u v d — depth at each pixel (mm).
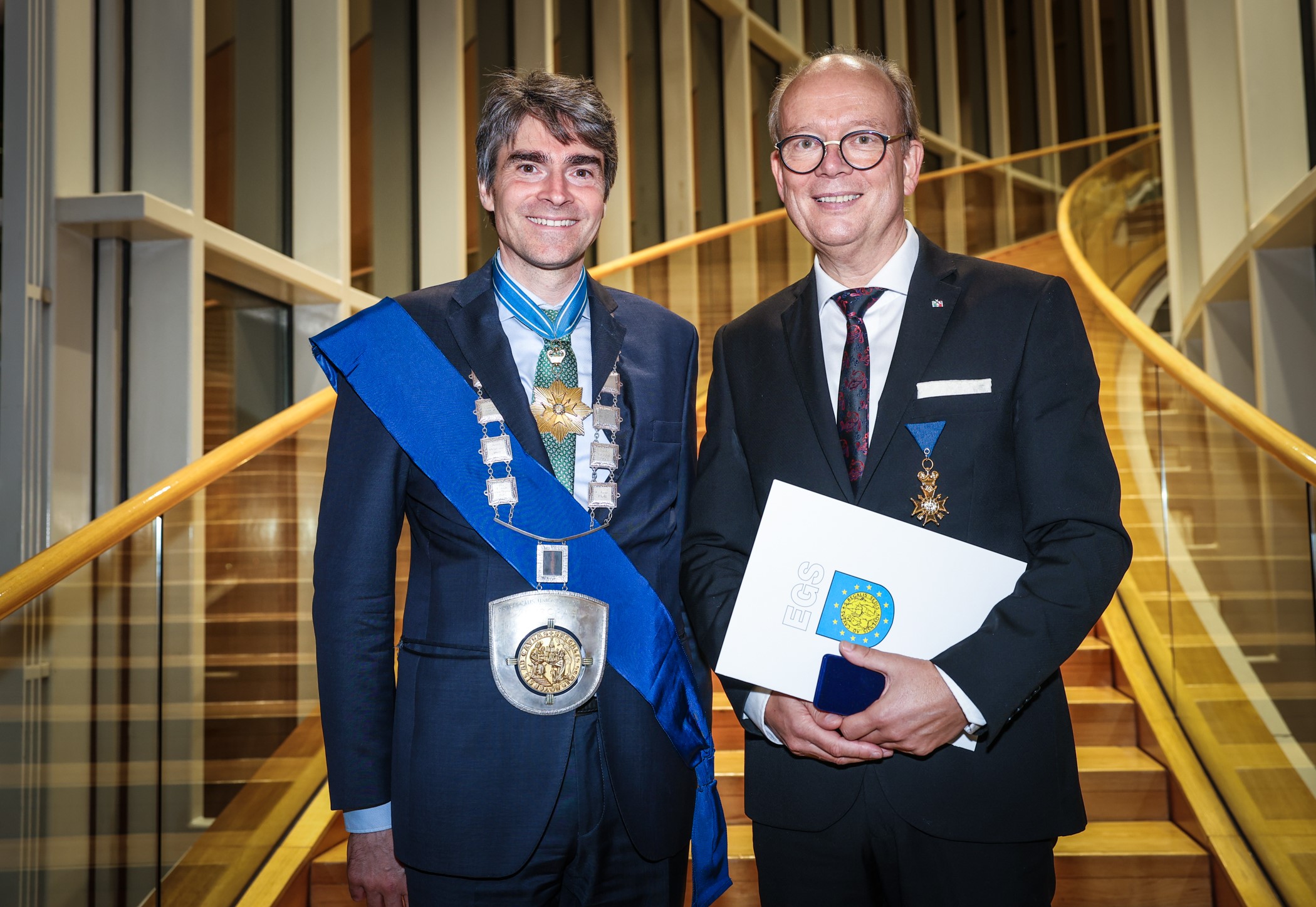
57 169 3082
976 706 1281
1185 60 5602
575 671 1461
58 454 3059
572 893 1522
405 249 5473
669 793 1535
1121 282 9570
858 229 1508
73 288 3150
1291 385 3924
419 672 1490
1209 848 2422
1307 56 3934
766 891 1532
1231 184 4879
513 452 1512
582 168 1568
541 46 6602
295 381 4465
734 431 1641
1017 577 1364
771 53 10211
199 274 3422
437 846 1432
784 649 1359
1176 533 3020
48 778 2008
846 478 1483
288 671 3061
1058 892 2430
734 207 9195
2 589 1844
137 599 2301
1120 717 2967
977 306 1494
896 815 1434
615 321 1649
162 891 2359
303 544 3209
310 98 4594
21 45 3012
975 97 14180
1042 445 1396
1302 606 2160
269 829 2627
